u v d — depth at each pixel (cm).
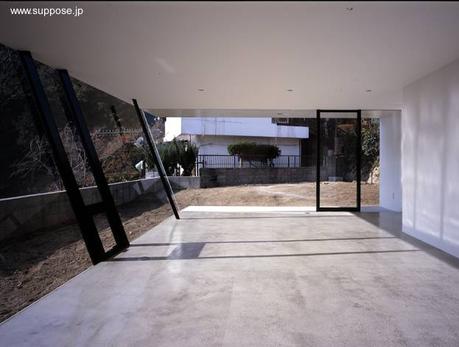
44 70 675
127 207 875
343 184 1205
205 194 1062
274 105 669
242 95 571
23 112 663
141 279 325
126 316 248
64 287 305
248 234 524
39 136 677
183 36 313
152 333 223
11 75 632
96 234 390
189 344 209
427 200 455
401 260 383
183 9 257
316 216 693
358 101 626
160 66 405
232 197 1005
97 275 337
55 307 263
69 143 758
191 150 1290
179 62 390
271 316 245
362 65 398
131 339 216
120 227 451
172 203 672
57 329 229
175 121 1680
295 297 279
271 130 1711
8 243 486
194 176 1234
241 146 1489
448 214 407
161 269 355
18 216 516
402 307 259
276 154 1555
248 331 224
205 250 430
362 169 1322
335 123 1400
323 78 456
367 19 273
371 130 1270
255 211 765
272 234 523
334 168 1401
